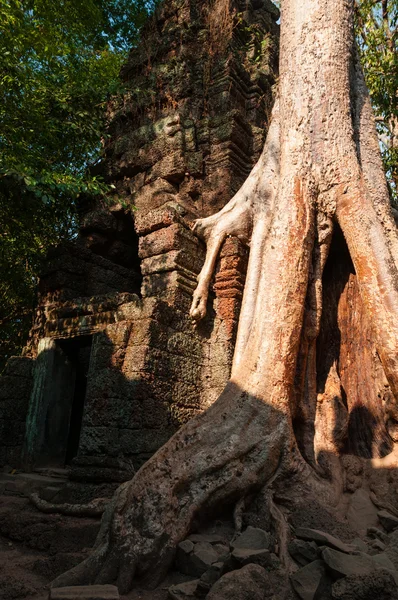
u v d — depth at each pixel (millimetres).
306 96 5301
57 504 5297
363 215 4891
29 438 7797
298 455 4223
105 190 8562
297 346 4570
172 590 3172
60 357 8328
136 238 9945
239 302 7832
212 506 3828
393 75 9086
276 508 3828
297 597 2969
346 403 4906
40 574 3852
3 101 8148
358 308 5215
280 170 5324
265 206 5508
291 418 4391
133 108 10117
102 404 6332
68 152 10078
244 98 10023
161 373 6652
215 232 6383
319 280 4977
